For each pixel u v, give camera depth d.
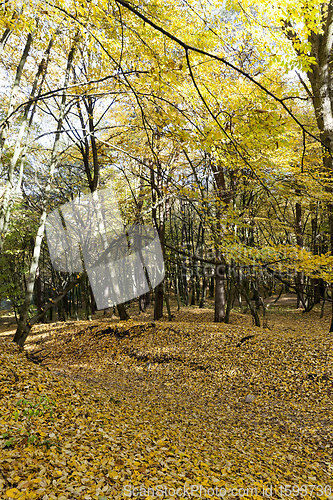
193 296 25.89
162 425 6.00
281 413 7.38
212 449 5.27
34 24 5.59
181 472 4.12
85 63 8.09
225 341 11.84
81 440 4.32
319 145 7.85
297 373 8.92
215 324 14.84
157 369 10.92
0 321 25.55
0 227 8.07
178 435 5.62
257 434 6.32
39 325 19.75
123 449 4.39
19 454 3.50
